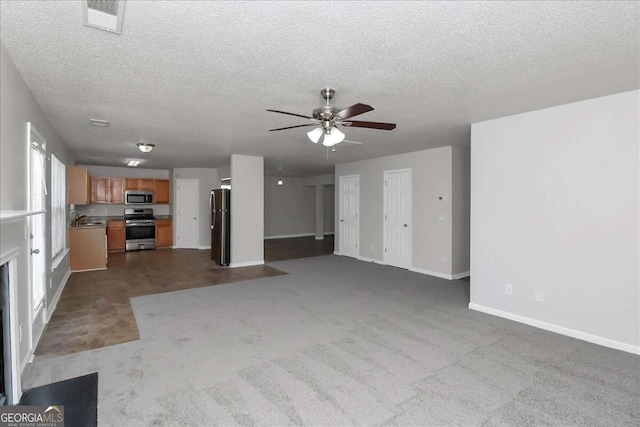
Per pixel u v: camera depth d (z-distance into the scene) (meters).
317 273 6.16
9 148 2.23
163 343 3.11
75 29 1.90
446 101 3.20
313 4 1.66
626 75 2.57
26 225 2.65
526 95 3.04
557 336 3.29
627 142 2.95
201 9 1.70
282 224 12.17
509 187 3.73
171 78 2.64
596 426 1.97
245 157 6.72
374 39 2.02
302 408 2.13
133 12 1.72
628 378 2.50
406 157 6.46
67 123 4.01
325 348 3.01
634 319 2.93
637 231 2.91
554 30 1.91
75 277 5.79
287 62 2.35
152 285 5.27
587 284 3.19
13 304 2.19
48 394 2.28
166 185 9.39
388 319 3.77
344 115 2.76
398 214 6.66
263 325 3.57
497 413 2.09
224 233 6.71
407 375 2.54
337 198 8.30
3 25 1.85
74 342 3.12
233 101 3.22
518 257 3.68
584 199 3.20
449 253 5.71
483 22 1.83
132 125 4.15
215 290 4.98
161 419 2.02
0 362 2.11
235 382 2.44
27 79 2.63
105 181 8.59
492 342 3.15
